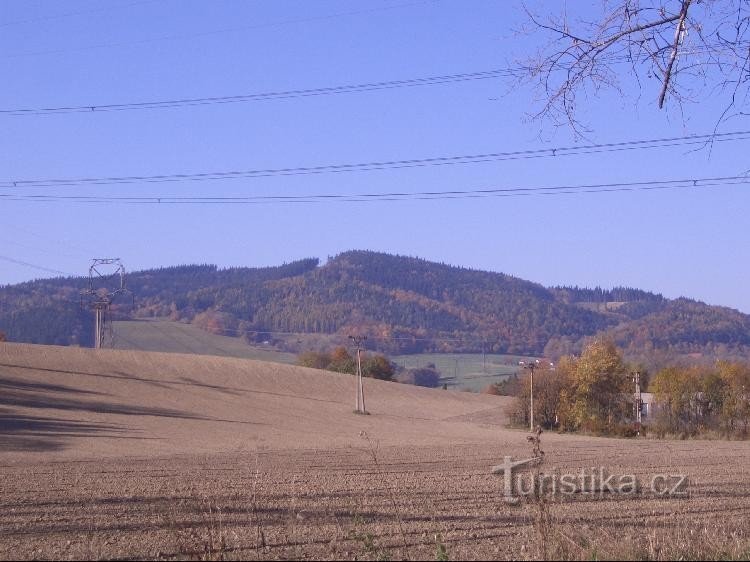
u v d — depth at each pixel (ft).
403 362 572.51
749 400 237.45
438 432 242.58
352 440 201.67
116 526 59.62
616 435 241.14
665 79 35.29
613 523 56.95
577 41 36.32
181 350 478.18
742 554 37.32
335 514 63.77
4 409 215.92
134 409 245.65
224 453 155.43
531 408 262.26
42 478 102.32
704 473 106.63
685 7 34.04
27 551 48.32
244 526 56.18
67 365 298.97
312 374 359.46
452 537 52.54
